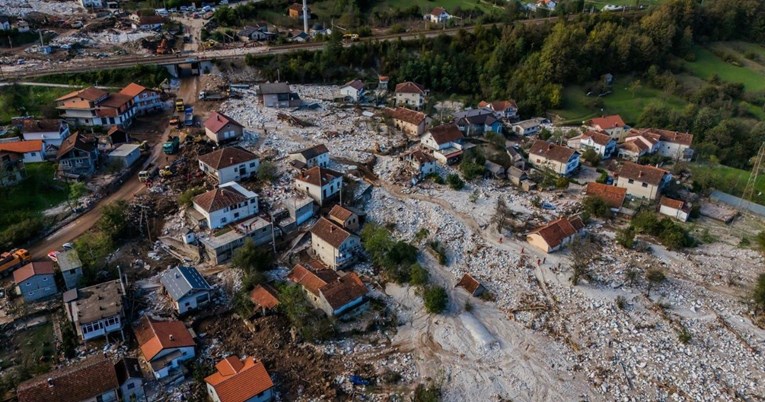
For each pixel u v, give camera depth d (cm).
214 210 8744
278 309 7600
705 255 9588
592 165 12612
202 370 6738
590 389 6900
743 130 14162
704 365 7281
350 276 8000
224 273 8262
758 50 18962
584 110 15612
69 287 7706
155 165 10669
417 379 6881
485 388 6844
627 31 17488
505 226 9800
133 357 6850
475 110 14200
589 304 8175
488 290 8381
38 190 9575
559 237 9294
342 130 12712
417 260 8881
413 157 11119
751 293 8612
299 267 8181
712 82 16825
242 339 7275
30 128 10669
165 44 15938
